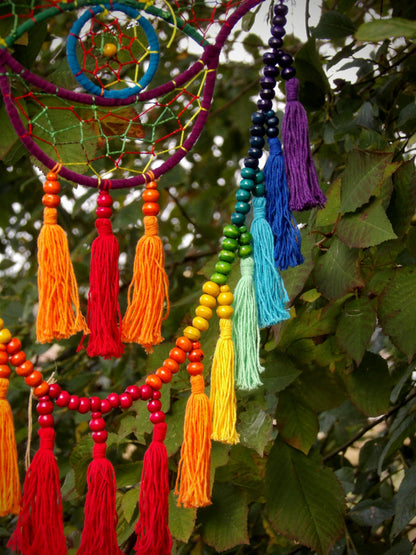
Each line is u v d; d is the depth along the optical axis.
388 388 1.11
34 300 1.70
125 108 1.07
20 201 1.74
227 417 0.85
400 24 0.74
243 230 0.88
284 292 0.87
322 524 1.07
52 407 0.83
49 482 0.81
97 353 0.82
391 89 1.27
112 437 1.16
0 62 0.76
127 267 1.68
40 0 0.90
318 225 0.99
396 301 0.98
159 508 0.84
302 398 1.11
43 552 0.79
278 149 0.88
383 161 0.93
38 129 0.91
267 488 1.08
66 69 1.02
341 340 1.03
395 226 0.98
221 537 1.09
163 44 1.57
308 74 1.12
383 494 1.34
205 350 1.04
